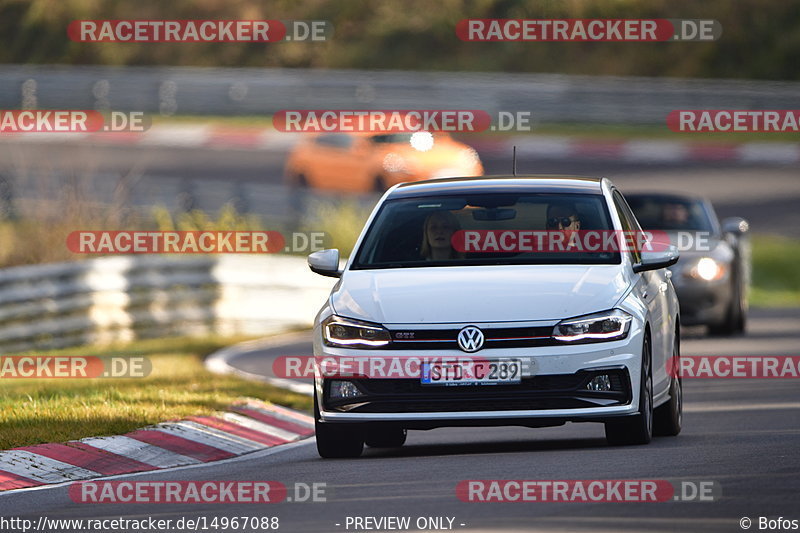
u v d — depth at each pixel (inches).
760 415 1649.9
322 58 7313.0
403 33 7317.9
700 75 6914.4
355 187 4722.0
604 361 1306.6
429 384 1301.7
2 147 5880.9
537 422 1301.7
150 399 1743.4
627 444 1369.3
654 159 5605.3
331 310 1360.7
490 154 5693.9
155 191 4414.4
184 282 3147.1
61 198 3435.0
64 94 6761.8
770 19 7096.5
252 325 3260.3
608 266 1400.1
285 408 1823.3
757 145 5629.9
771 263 4249.5
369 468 1286.9
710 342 2647.6
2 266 3198.8
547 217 1448.1
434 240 1437.0
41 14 7731.3
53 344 2844.5
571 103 6131.9
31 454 1359.5
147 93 6683.1
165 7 7657.5
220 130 6186.0
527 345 1302.9
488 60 7126.0
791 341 2623.0
